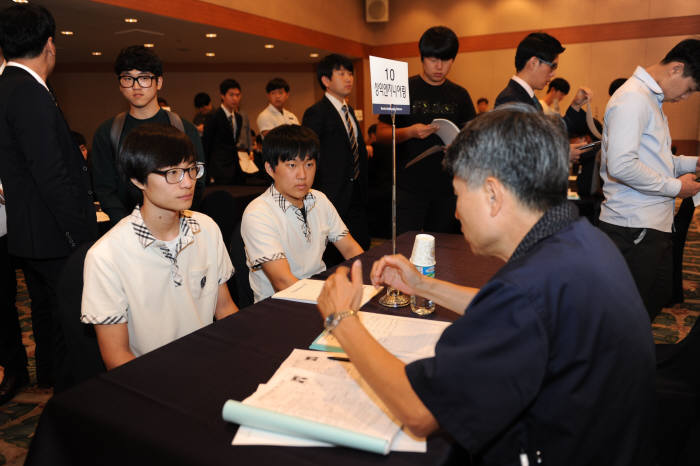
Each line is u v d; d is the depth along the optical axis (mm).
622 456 749
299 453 779
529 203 794
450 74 10680
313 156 1820
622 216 2188
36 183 1878
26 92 1854
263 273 1901
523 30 9898
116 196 2557
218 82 11742
